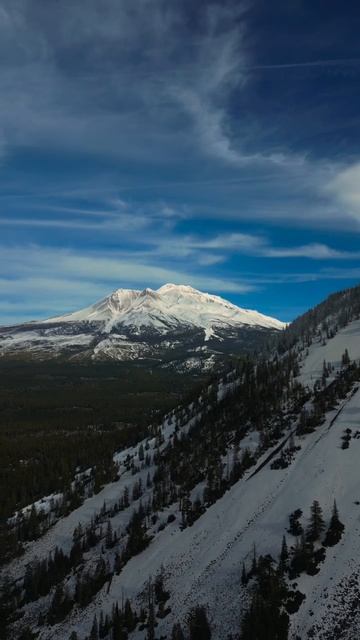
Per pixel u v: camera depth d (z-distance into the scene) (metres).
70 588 141.75
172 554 137.62
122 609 123.69
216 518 145.25
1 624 134.38
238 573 117.00
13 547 172.38
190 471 185.62
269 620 96.00
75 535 168.62
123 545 153.12
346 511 122.88
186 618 110.69
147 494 186.50
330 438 158.88
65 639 121.69
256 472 160.12
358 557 106.69
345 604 96.75
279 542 120.69
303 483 141.25
